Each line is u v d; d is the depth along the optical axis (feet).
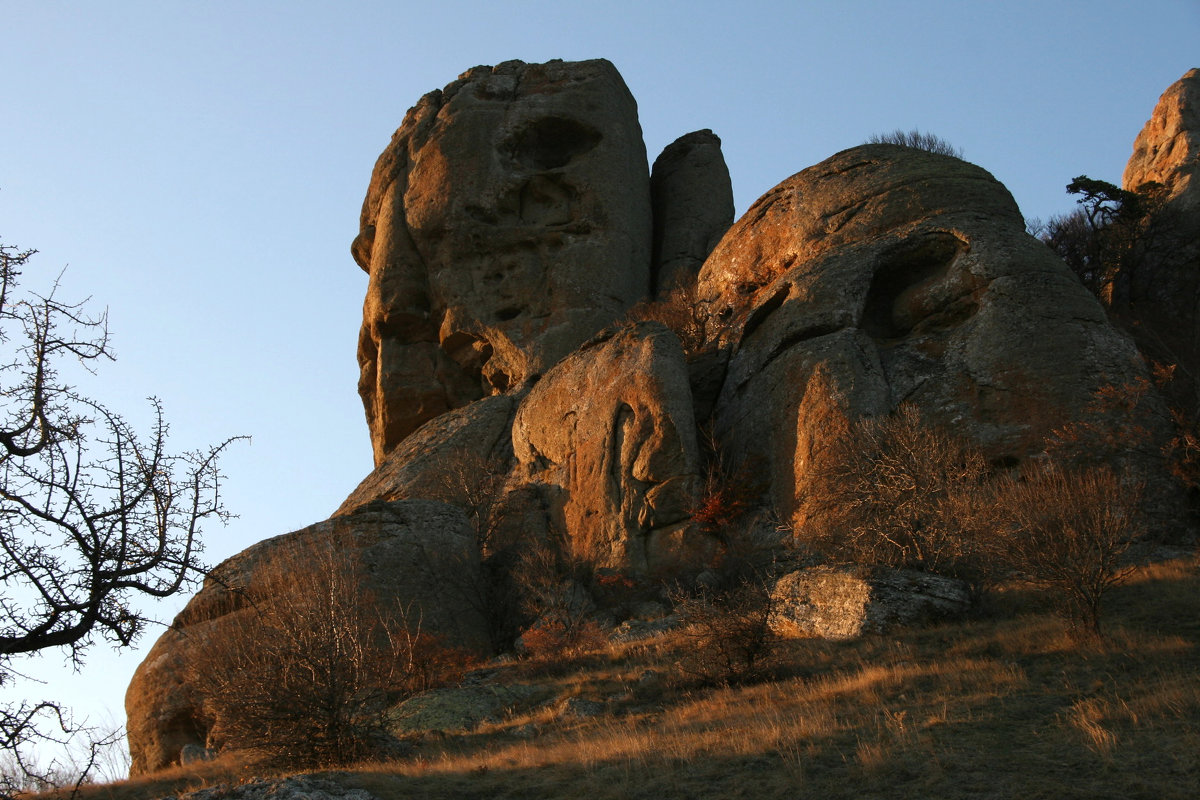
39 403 27.94
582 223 132.46
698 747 43.80
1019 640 56.08
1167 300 123.03
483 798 40.01
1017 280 88.07
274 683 52.80
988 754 39.32
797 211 108.68
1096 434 78.95
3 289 28.40
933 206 100.22
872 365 88.38
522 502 100.17
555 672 69.41
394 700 66.69
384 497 110.73
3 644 25.94
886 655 58.13
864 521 73.56
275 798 39.27
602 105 139.54
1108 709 43.04
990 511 65.21
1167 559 71.82
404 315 134.92
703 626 63.77
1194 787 34.17
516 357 126.62
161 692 81.00
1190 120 145.79
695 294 119.14
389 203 140.26
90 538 27.09
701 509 87.97
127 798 52.70
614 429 94.99
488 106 139.85
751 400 94.68
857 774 38.29
